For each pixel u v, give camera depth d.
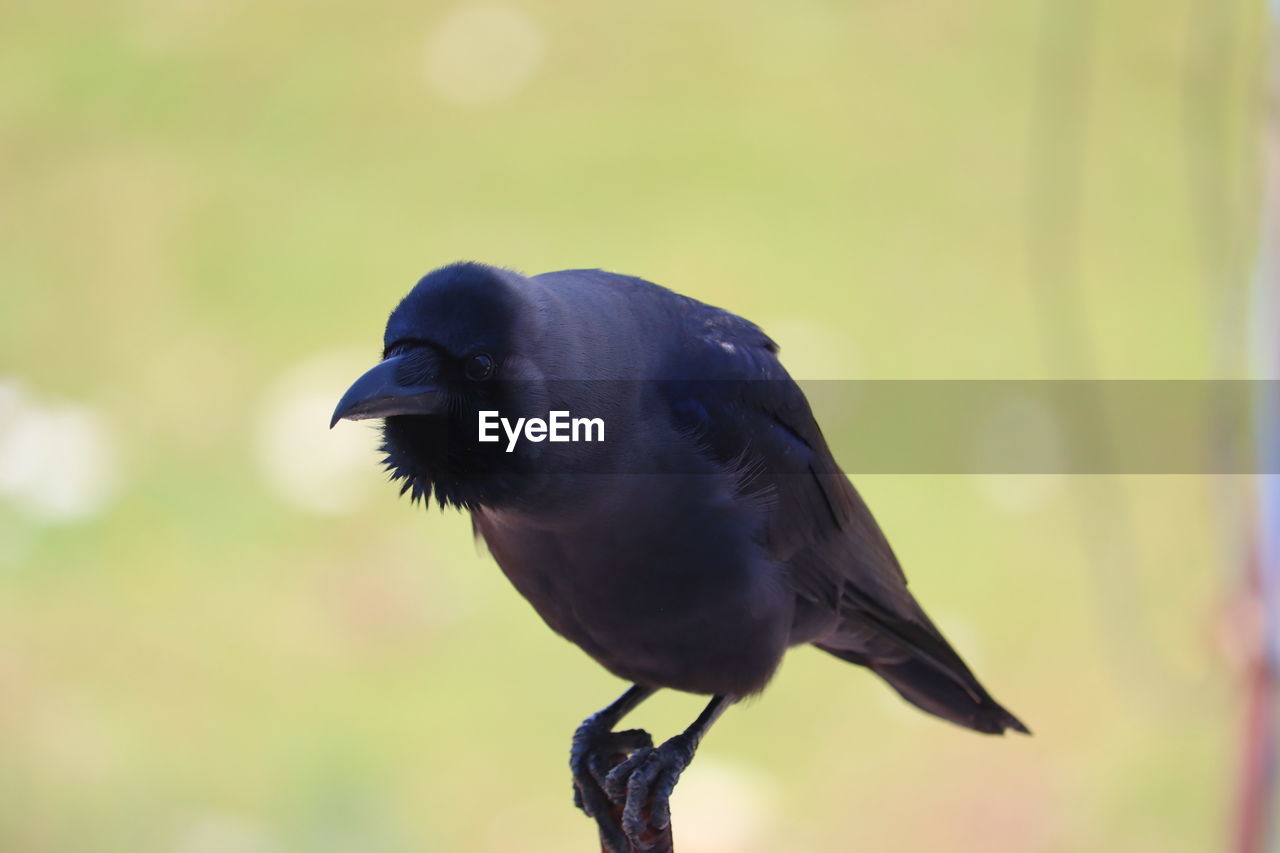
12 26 21.09
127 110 19.19
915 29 21.06
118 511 13.45
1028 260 16.72
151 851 10.48
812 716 11.78
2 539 13.10
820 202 17.62
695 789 10.96
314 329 15.54
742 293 16.12
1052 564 12.96
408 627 12.38
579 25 21.39
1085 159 18.47
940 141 18.80
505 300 5.74
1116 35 20.42
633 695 6.97
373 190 17.89
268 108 19.47
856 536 7.03
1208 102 8.47
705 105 19.53
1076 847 10.52
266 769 11.12
